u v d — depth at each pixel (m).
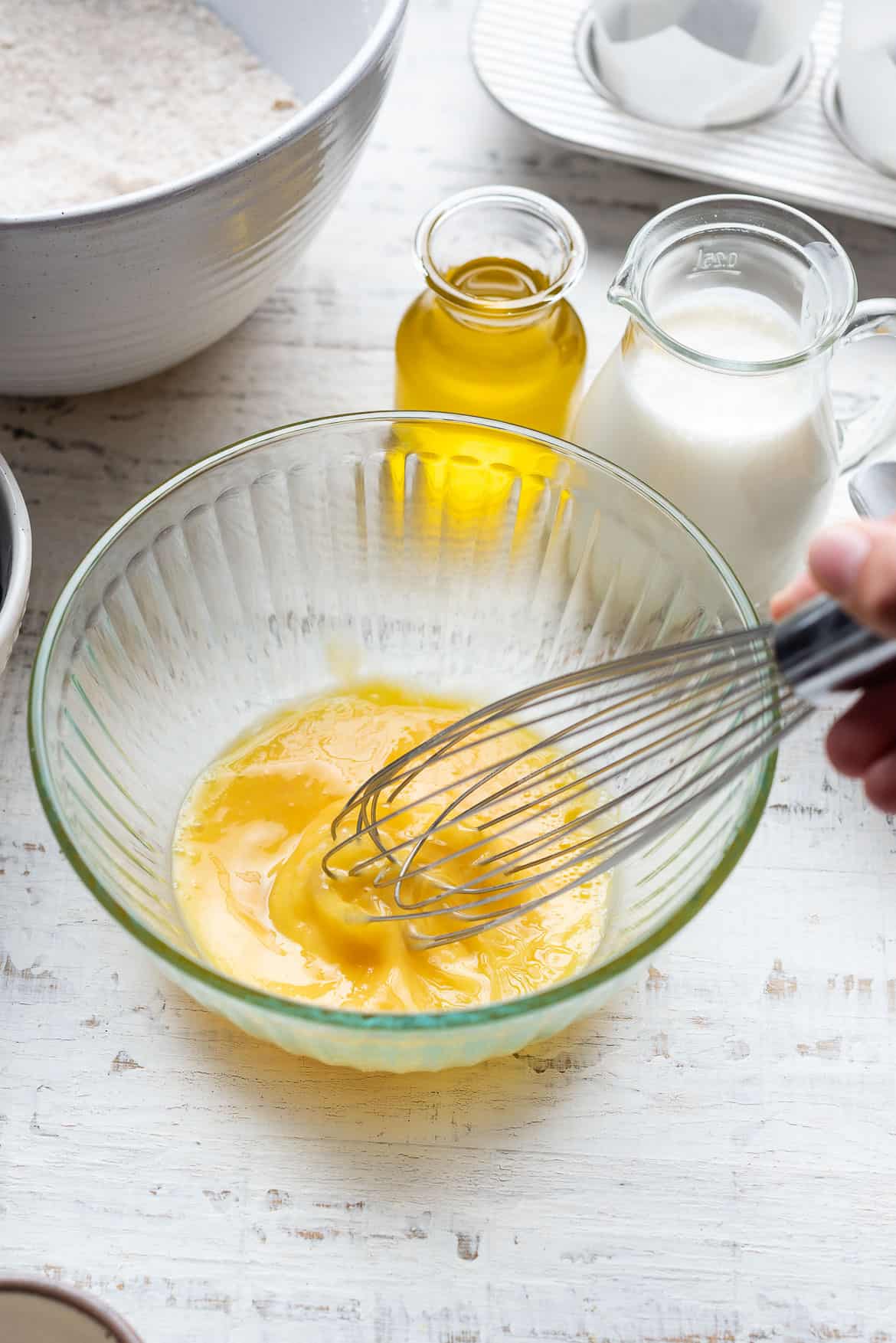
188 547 0.68
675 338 0.68
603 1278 0.62
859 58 0.77
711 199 0.68
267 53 0.78
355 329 0.78
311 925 0.65
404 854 0.66
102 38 0.78
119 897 0.61
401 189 0.81
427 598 0.73
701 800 0.58
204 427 0.76
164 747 0.68
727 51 0.77
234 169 0.65
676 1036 0.66
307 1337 0.61
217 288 0.69
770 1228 0.63
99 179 0.74
